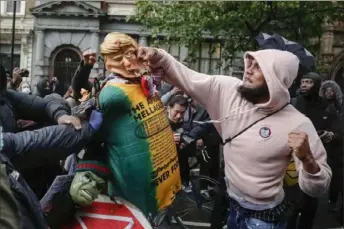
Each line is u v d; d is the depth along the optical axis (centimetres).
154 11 2098
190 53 2142
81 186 310
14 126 370
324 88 885
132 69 318
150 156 321
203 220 679
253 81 334
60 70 3300
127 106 315
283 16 1895
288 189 502
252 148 331
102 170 321
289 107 338
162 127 329
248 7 1859
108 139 320
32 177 510
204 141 691
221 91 347
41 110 374
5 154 263
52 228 312
